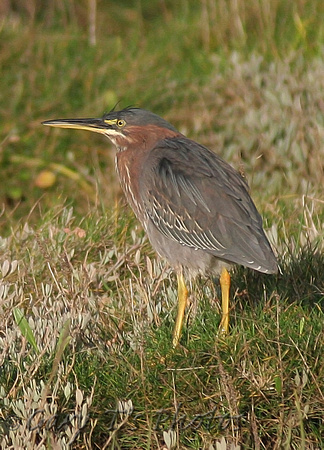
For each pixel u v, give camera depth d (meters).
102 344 9.02
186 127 16.11
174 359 8.72
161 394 8.35
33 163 15.62
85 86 16.98
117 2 21.88
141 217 10.57
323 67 15.88
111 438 7.82
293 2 19.06
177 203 9.87
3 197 15.24
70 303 9.63
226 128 15.46
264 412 8.26
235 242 9.50
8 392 8.28
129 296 10.05
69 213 11.93
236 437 7.98
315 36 18.02
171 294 10.08
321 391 8.21
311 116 14.91
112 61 17.73
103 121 10.87
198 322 9.39
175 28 19.41
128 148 10.70
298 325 8.96
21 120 16.14
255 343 8.68
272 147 14.57
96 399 8.31
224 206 9.63
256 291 10.22
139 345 8.77
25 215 14.73
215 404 8.22
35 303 9.98
